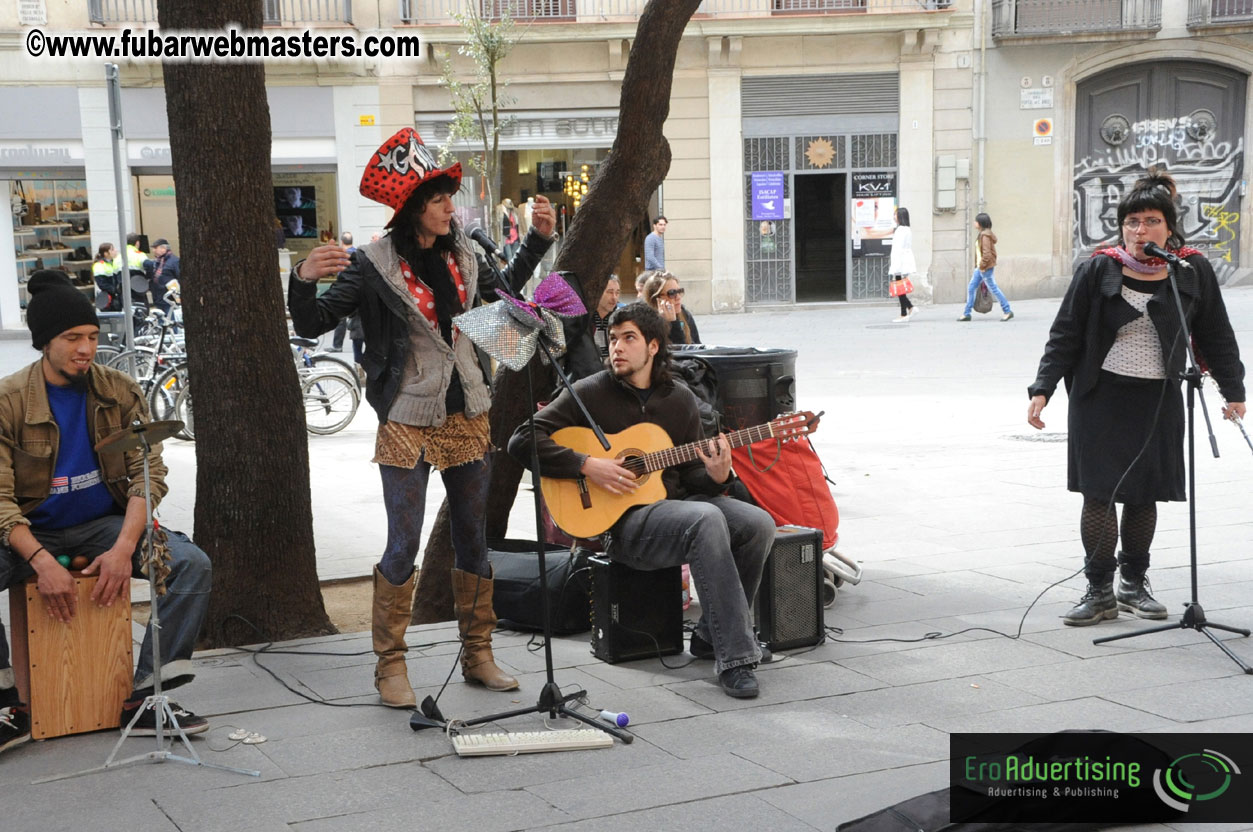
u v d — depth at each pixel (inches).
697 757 149.1
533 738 153.1
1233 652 185.9
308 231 885.2
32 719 157.2
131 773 146.3
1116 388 200.1
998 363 586.2
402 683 169.6
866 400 492.7
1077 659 185.8
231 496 207.3
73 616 157.5
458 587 177.0
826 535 220.7
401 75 876.6
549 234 178.4
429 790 139.9
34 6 839.7
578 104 895.7
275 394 208.4
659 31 215.3
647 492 183.9
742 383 229.9
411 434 164.4
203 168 201.8
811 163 913.5
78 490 162.1
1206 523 277.7
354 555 282.7
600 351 247.0
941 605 219.9
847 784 139.8
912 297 922.1
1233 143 916.6
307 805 136.0
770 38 893.2
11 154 850.8
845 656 190.4
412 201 161.0
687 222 914.7
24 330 872.9
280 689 178.4
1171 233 201.2
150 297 647.8
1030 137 906.7
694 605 225.8
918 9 891.4
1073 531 278.7
